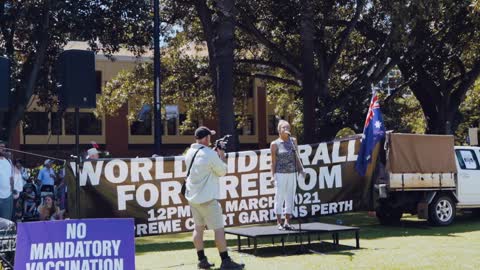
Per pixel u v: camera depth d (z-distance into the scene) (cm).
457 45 2472
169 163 1239
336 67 2705
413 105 3612
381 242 1165
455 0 2169
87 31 2136
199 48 2958
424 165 1451
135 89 2869
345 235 1295
